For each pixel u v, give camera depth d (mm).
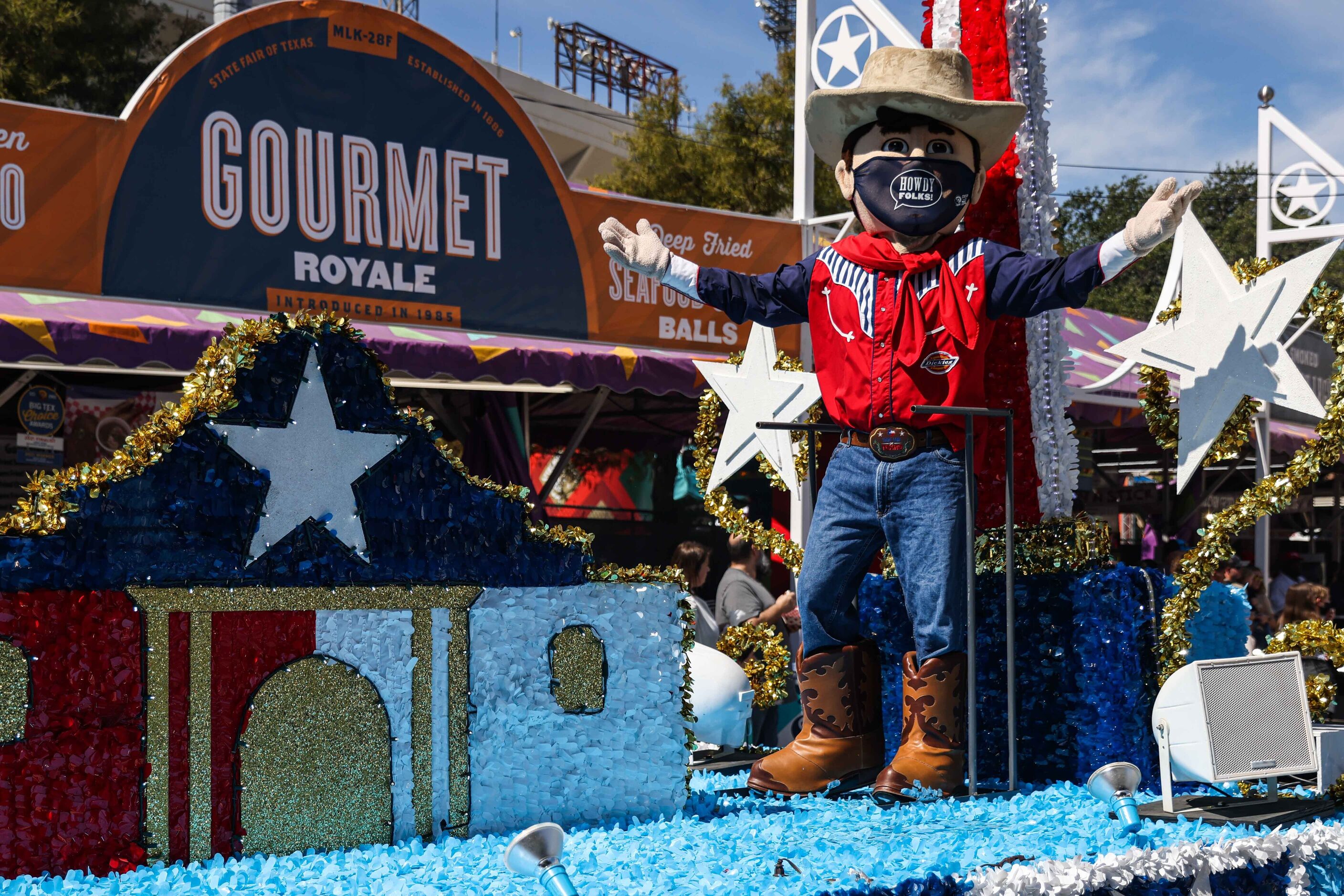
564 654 3445
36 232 7438
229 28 8023
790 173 25281
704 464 5426
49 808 2705
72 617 2764
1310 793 3941
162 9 21359
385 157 8648
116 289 7723
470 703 3271
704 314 9945
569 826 3400
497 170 9086
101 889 2584
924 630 3809
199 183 7996
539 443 10938
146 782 2814
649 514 11461
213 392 2947
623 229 4023
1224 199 37062
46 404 8008
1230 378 3980
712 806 3750
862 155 3895
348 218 8531
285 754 2996
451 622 3260
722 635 6551
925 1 4703
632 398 10766
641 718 3553
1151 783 3986
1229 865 2973
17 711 2689
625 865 2760
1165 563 11008
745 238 9852
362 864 2832
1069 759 4078
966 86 3867
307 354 3107
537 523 3490
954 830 3217
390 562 3191
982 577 4238
